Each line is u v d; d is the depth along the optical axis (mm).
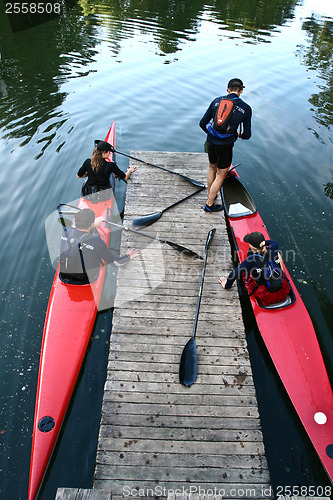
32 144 7516
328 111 9047
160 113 8875
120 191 6527
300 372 3771
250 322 4488
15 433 3434
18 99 9062
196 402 3330
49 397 3527
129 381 3449
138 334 3846
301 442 3434
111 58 11422
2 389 3742
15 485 3117
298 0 18438
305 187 6738
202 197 5816
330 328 4438
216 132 4457
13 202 6137
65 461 3258
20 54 11422
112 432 3104
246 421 3230
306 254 5406
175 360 3641
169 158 6746
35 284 4828
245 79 10422
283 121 8633
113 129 7957
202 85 10031
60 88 9656
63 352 3871
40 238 5496
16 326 4320
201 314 4074
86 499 2705
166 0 17328
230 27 14484
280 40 13422
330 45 13164
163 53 11891
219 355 3703
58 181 6637
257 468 2963
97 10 15562
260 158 7461
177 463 2953
